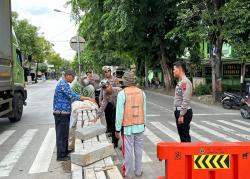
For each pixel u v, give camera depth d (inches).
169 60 1391.5
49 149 404.8
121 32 1233.4
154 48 1422.2
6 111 541.6
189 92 316.8
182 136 326.3
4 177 304.3
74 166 263.6
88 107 486.0
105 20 1243.8
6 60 522.0
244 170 190.7
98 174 239.0
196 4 913.5
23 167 334.3
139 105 288.2
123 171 294.7
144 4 1147.9
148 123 580.7
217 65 921.5
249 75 1242.0
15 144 435.8
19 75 636.1
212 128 530.3
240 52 791.1
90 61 1951.3
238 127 540.1
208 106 854.5
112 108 391.9
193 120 618.2
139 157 292.4
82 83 493.4
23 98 658.2
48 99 1111.6
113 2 1131.3
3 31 510.0
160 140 440.5
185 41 1187.3
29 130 532.7
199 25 890.7
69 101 347.3
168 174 191.8
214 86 929.5
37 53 2815.0
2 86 497.4
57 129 348.8
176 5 1123.9
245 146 190.7
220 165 191.3
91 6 1382.9
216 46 914.1
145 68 1875.0
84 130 335.0
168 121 604.4
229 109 793.6
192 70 1337.4
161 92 1416.1
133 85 290.2
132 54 1664.6
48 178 299.4
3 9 512.4
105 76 412.2
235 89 1170.0
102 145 289.4
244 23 777.6
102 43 1545.3
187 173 192.7
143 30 1259.2
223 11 812.6
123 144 289.3
